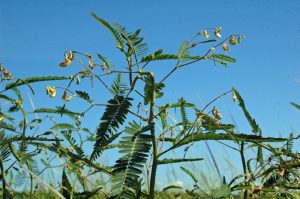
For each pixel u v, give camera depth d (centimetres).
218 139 63
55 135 70
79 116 69
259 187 69
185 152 66
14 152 66
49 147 65
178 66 65
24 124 68
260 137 63
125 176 54
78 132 73
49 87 67
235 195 77
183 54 66
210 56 69
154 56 65
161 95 67
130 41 64
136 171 54
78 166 71
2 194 67
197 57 67
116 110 61
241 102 69
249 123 71
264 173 70
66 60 67
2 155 66
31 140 64
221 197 63
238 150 71
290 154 70
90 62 67
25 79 67
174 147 63
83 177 75
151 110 63
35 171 70
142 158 55
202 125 65
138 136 56
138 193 61
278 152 70
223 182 70
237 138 63
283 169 69
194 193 69
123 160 55
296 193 71
